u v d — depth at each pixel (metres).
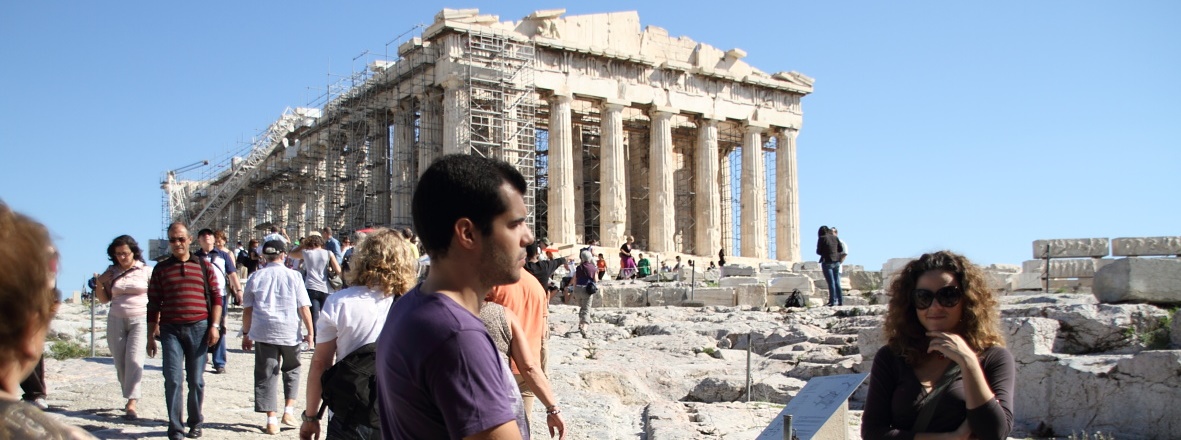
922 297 5.71
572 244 55.81
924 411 5.62
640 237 71.44
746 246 67.00
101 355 20.39
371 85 62.41
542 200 70.00
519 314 8.03
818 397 6.16
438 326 3.79
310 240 19.58
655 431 11.74
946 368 5.69
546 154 70.38
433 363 3.74
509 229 4.12
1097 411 12.08
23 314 2.56
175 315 11.30
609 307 34.47
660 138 63.25
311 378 7.69
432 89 58.56
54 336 22.47
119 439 11.26
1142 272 15.39
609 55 60.84
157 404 13.80
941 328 5.71
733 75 66.56
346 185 69.75
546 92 60.00
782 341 21.23
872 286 34.38
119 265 12.95
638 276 47.22
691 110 64.69
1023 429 12.67
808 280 32.34
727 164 75.25
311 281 19.30
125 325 12.69
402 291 7.78
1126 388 11.86
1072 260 28.05
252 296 12.07
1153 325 13.95
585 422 12.58
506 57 56.81
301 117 75.94
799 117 70.50
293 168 76.12
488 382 3.76
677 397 16.42
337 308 7.55
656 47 64.19
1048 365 12.77
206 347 11.55
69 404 13.49
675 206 72.69
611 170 60.97
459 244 4.07
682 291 34.12
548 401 7.05
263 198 81.81
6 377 2.58
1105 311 14.23
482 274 4.13
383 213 62.94
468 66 55.28
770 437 6.04
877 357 6.00
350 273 7.79
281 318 11.98
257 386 11.93
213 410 13.48
